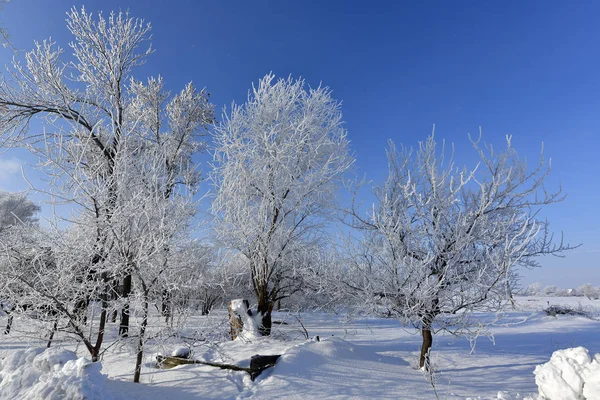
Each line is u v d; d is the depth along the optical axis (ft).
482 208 22.20
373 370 19.85
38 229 17.72
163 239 17.58
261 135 33.81
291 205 32.58
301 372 18.16
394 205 24.41
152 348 20.18
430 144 25.27
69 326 17.35
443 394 16.65
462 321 22.34
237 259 33.53
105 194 18.58
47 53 31.68
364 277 23.65
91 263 17.88
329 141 34.47
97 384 13.17
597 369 12.55
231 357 21.62
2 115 30.53
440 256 23.20
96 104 34.06
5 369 15.37
